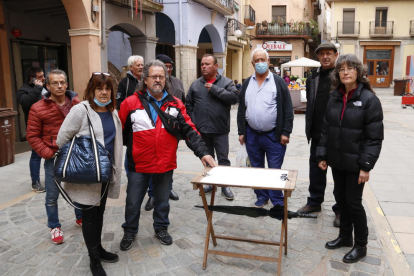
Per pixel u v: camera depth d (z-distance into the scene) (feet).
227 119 15.53
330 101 10.50
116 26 36.47
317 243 11.50
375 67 110.83
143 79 10.78
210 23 54.75
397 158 22.77
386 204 14.75
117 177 9.96
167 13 46.60
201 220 13.44
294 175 9.84
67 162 8.93
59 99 11.79
